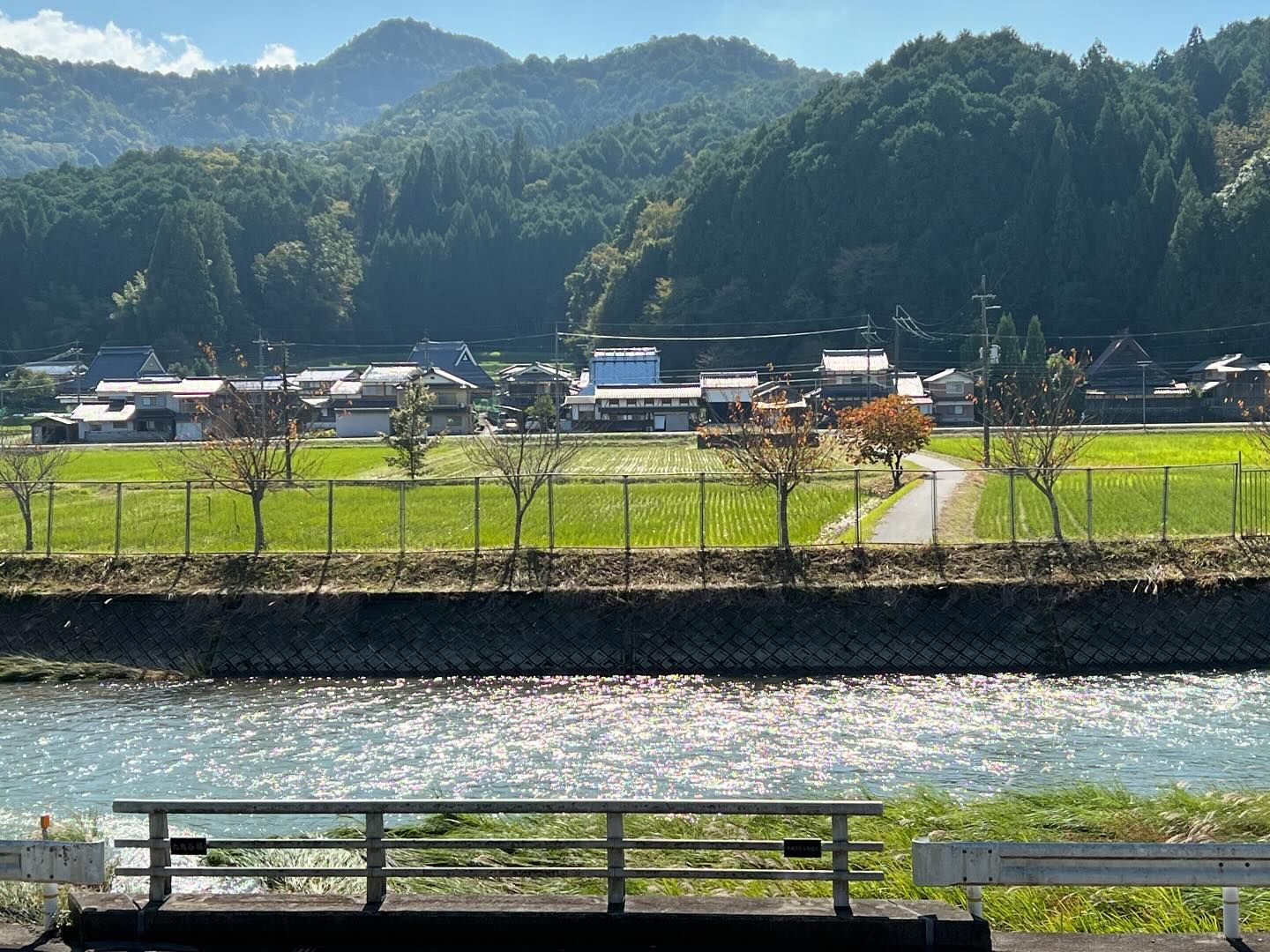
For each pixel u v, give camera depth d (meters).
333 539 34.66
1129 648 27.72
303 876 10.52
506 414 115.69
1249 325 109.44
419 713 24.00
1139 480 45.41
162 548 33.66
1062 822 14.02
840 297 128.75
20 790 18.91
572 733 22.25
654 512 41.09
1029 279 121.44
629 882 12.21
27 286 158.00
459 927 9.72
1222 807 14.16
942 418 100.19
